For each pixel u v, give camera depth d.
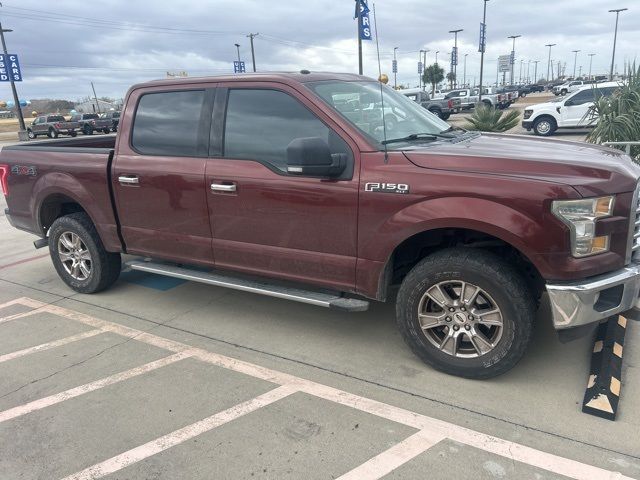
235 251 3.97
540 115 19.72
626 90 8.37
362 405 3.13
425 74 66.31
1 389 3.50
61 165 4.79
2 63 34.78
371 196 3.29
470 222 3.01
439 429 2.88
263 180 3.68
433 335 3.44
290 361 3.70
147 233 4.41
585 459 2.61
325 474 2.58
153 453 2.79
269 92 3.75
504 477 2.52
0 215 9.67
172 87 4.20
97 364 3.78
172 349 3.96
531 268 3.30
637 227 3.13
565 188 2.84
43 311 4.82
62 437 2.96
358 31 19.80
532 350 3.67
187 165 4.03
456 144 3.61
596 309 2.96
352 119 3.52
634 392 3.12
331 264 3.56
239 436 2.90
